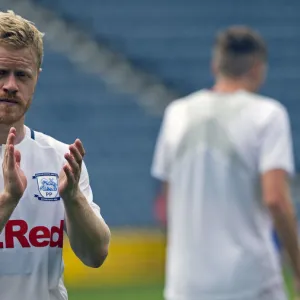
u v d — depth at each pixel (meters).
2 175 10.23
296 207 46.31
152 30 54.81
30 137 10.59
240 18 55.72
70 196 9.78
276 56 54.25
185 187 15.50
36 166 10.48
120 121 50.94
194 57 54.12
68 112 50.75
